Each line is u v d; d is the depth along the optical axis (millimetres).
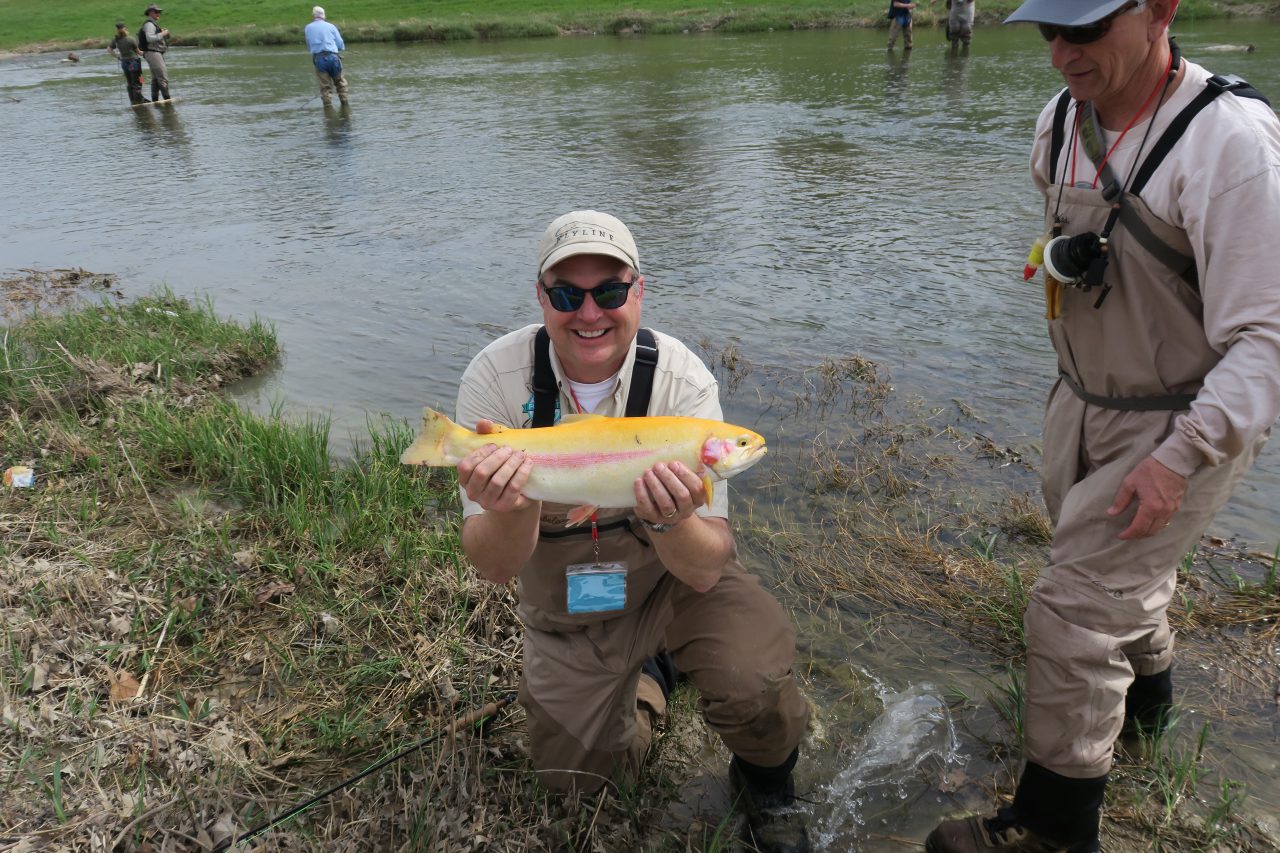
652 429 2396
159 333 7105
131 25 44969
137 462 5020
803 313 7496
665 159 13461
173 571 4043
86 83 27953
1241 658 3531
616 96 19750
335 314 8023
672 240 9617
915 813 3053
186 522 4469
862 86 19109
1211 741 3184
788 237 9500
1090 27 2330
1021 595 3865
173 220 11453
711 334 7145
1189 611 3764
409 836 2797
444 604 3934
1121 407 2625
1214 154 2301
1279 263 2258
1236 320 2305
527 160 13945
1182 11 27625
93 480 4867
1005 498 4777
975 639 3795
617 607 2824
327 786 3049
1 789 2926
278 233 10672
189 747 3131
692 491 2371
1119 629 2613
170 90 25234
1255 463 4883
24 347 6723
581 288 2566
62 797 2889
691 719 3479
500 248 9742
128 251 10164
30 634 3549
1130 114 2490
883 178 11617
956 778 3158
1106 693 2588
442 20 39031
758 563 4375
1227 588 3920
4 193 13305
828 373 6293
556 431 2404
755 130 15172
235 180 13586
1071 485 2834
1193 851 2795
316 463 4945
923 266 8414
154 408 5586
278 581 4051
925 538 4418
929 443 5387
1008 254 8602
